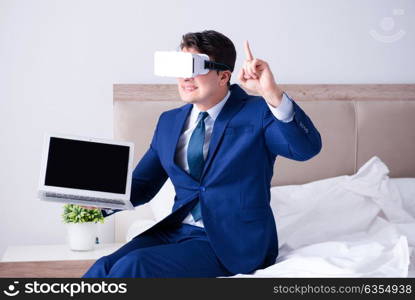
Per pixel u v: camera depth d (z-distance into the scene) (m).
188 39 1.93
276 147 1.88
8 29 3.05
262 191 1.91
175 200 2.03
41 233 3.12
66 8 3.08
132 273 1.69
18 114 3.07
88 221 2.77
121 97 3.08
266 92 1.70
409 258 1.88
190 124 2.04
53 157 2.13
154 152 2.15
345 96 3.24
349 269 1.73
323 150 3.17
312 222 2.59
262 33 3.22
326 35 3.27
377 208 2.69
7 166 3.08
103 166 2.14
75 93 3.11
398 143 3.24
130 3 3.12
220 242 1.84
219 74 1.92
